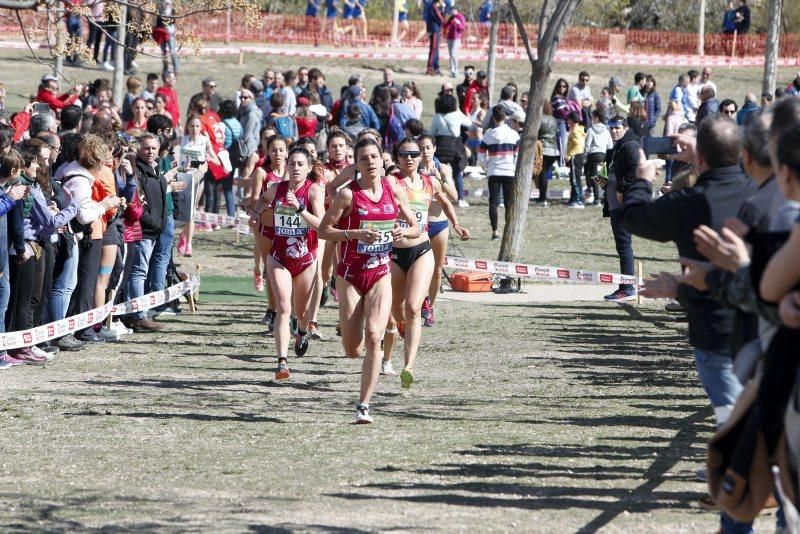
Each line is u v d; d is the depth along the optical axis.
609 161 24.05
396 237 13.78
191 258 29.69
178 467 11.66
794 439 6.61
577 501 10.16
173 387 16.05
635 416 13.96
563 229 34.66
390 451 12.28
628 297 24.69
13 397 15.25
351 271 13.77
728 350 8.96
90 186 18.42
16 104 48.12
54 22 24.56
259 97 39.09
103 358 18.28
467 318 22.50
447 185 20.25
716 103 34.12
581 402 14.91
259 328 21.30
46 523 9.66
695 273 7.74
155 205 20.97
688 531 9.20
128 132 23.50
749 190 8.70
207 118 32.72
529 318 22.44
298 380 16.66
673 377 16.61
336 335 20.61
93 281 19.17
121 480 11.16
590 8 74.62
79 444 12.75
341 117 37.09
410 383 14.91
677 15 77.62
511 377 16.80
